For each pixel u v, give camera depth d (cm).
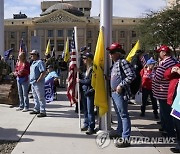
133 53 1004
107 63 736
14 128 805
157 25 4016
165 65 701
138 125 871
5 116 957
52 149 637
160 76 705
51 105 1195
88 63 766
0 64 1169
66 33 10212
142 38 4131
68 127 821
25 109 1045
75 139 709
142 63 1024
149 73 977
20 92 1055
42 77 953
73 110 1080
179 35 3900
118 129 720
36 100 996
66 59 1728
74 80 855
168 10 3959
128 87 659
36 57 978
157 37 4009
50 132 768
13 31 10562
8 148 642
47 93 1249
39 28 10294
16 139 703
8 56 1639
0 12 1478
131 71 649
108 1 748
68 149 638
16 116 959
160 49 715
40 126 830
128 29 10231
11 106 1133
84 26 10156
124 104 662
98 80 723
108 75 734
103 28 745
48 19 10288
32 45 1766
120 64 658
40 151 624
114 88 669
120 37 10294
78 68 796
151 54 1183
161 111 724
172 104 623
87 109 771
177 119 625
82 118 942
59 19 10250
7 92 1152
